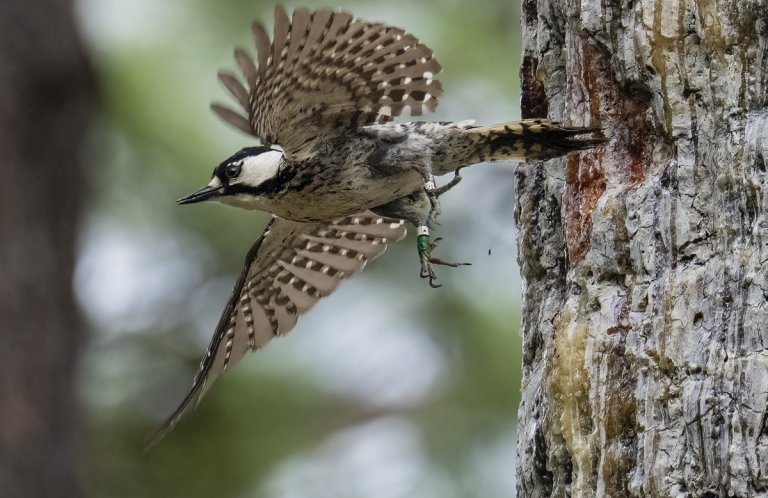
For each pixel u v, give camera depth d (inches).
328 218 416.5
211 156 569.0
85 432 616.4
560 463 304.2
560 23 334.0
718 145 288.8
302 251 445.7
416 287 572.7
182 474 580.7
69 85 621.3
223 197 410.9
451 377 568.1
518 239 346.6
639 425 286.0
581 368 299.3
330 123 384.2
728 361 276.1
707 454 275.6
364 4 572.1
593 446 295.6
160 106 572.1
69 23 620.4
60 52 615.5
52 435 615.5
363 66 364.2
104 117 592.1
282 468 576.7
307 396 577.0
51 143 624.4
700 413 276.8
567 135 318.7
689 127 293.6
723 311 281.1
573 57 320.5
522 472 323.9
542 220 336.5
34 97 621.3
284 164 397.4
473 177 571.2
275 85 365.7
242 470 575.2
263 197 407.2
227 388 575.5
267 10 570.6
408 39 358.3
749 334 274.8
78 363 631.8
